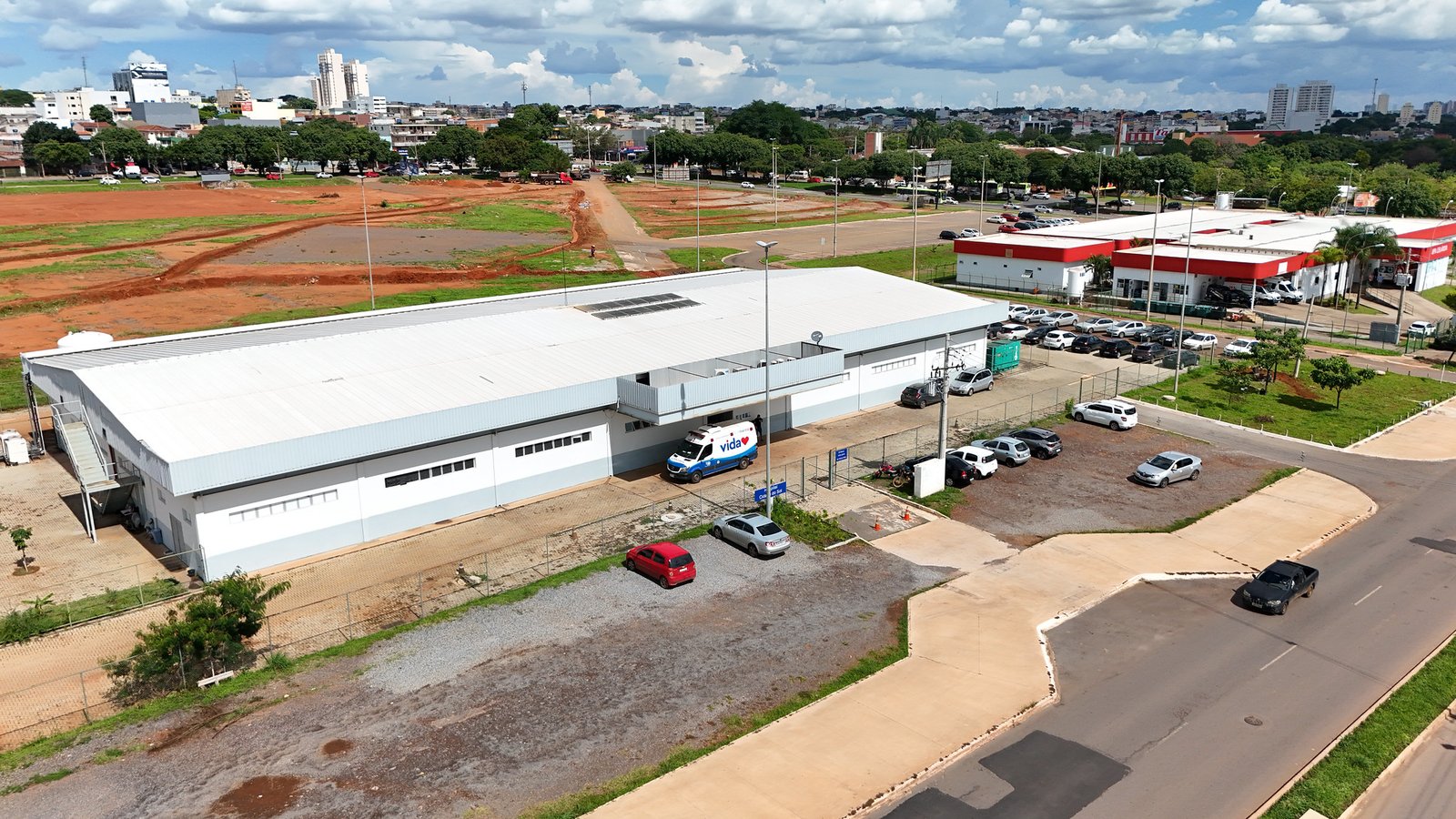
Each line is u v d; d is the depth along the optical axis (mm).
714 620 32438
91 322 81500
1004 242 105750
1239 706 27641
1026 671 29375
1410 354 76750
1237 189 192625
